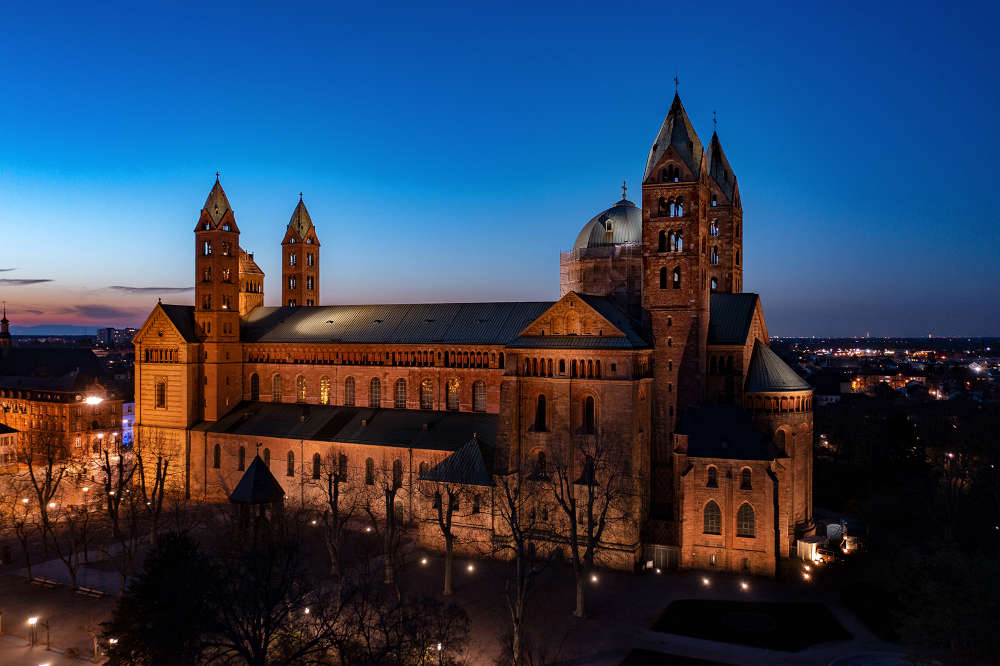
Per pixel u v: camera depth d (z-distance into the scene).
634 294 111.25
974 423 153.38
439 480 94.50
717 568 86.75
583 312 92.69
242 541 78.75
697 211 94.94
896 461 131.00
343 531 100.56
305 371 126.12
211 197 129.00
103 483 112.56
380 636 62.22
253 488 90.88
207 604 54.91
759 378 95.62
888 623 70.56
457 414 111.44
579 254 116.62
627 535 87.19
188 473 126.38
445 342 113.31
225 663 52.97
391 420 114.06
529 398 94.06
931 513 99.12
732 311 100.44
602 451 85.00
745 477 85.88
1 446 157.62
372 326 124.00
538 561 84.06
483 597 78.38
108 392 180.88
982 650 52.25
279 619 52.00
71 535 88.38
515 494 85.25
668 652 65.75
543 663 62.25
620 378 88.62
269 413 125.38
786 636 69.06
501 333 111.69
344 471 110.62
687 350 95.31
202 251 128.88
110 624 57.66
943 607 54.88
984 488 109.88
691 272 95.00
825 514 110.12
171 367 128.38
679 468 88.44
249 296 142.12
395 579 72.69
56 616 75.69
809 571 83.19
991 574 55.62
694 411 91.56
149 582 56.31
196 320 129.62
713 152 117.56
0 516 109.12
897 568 74.56
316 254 147.00
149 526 106.19
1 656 66.38
